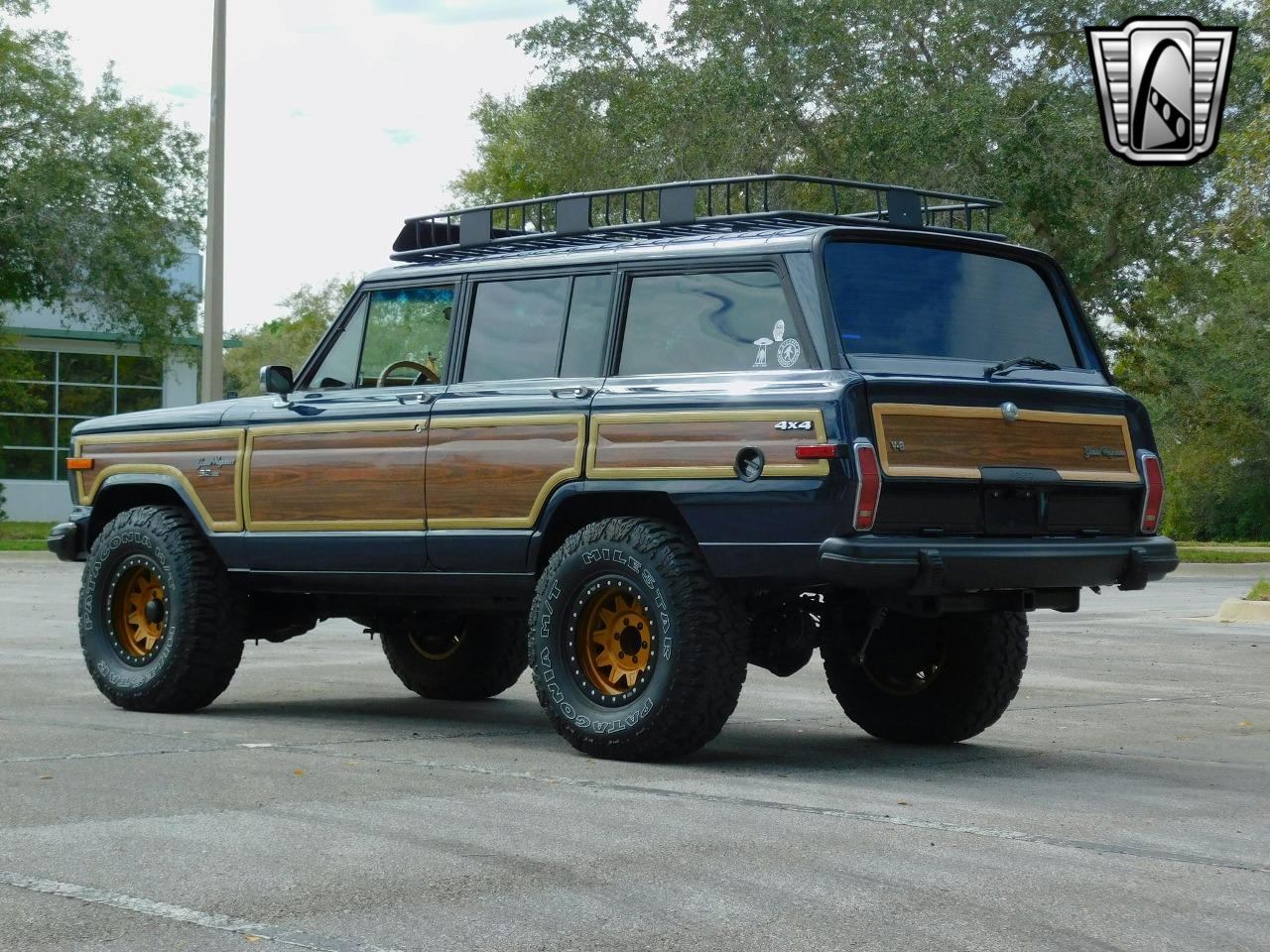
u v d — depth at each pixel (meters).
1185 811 5.79
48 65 35.00
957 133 29.89
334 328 8.24
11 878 4.54
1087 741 7.91
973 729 7.58
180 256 36.94
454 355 7.69
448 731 7.84
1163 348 40.28
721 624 6.54
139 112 36.03
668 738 6.58
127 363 41.06
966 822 5.48
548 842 5.06
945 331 6.91
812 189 32.41
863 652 7.30
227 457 8.24
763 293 6.76
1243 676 11.31
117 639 8.59
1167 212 32.53
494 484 7.19
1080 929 4.09
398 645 9.50
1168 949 3.93
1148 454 7.25
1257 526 43.91
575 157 36.84
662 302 7.05
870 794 6.05
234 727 7.85
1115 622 16.66
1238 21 29.11
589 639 6.88
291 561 8.01
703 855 4.90
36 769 6.42
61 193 34.44
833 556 6.14
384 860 4.79
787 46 31.23
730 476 6.44
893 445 6.30
